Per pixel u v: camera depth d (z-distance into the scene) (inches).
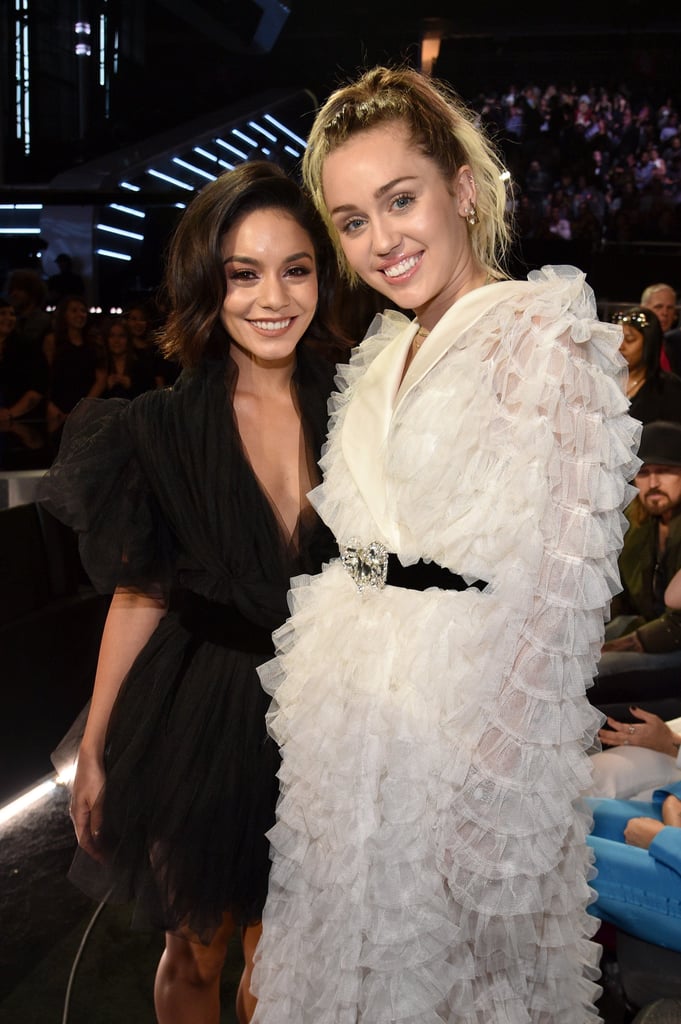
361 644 52.2
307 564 61.4
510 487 47.4
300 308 59.9
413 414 50.6
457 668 48.8
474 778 49.1
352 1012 51.0
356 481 53.8
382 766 50.5
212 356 63.6
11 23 442.0
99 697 66.2
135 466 62.4
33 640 109.7
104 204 317.1
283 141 533.6
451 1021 51.5
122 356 205.3
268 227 58.0
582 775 50.8
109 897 63.8
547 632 48.0
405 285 51.8
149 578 63.1
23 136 454.3
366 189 50.2
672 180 498.0
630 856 70.0
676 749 83.5
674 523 104.3
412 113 50.2
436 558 50.6
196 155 463.5
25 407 196.5
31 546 112.2
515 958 51.5
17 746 108.3
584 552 47.6
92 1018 79.6
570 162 497.7
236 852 61.4
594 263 342.0
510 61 542.0
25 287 209.2
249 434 63.0
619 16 525.7
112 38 482.9
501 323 48.6
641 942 72.2
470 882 49.4
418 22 538.9
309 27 546.9
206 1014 69.7
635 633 102.0
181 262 59.3
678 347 207.6
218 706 61.6
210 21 513.3
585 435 47.9
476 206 53.7
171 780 61.2
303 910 53.5
